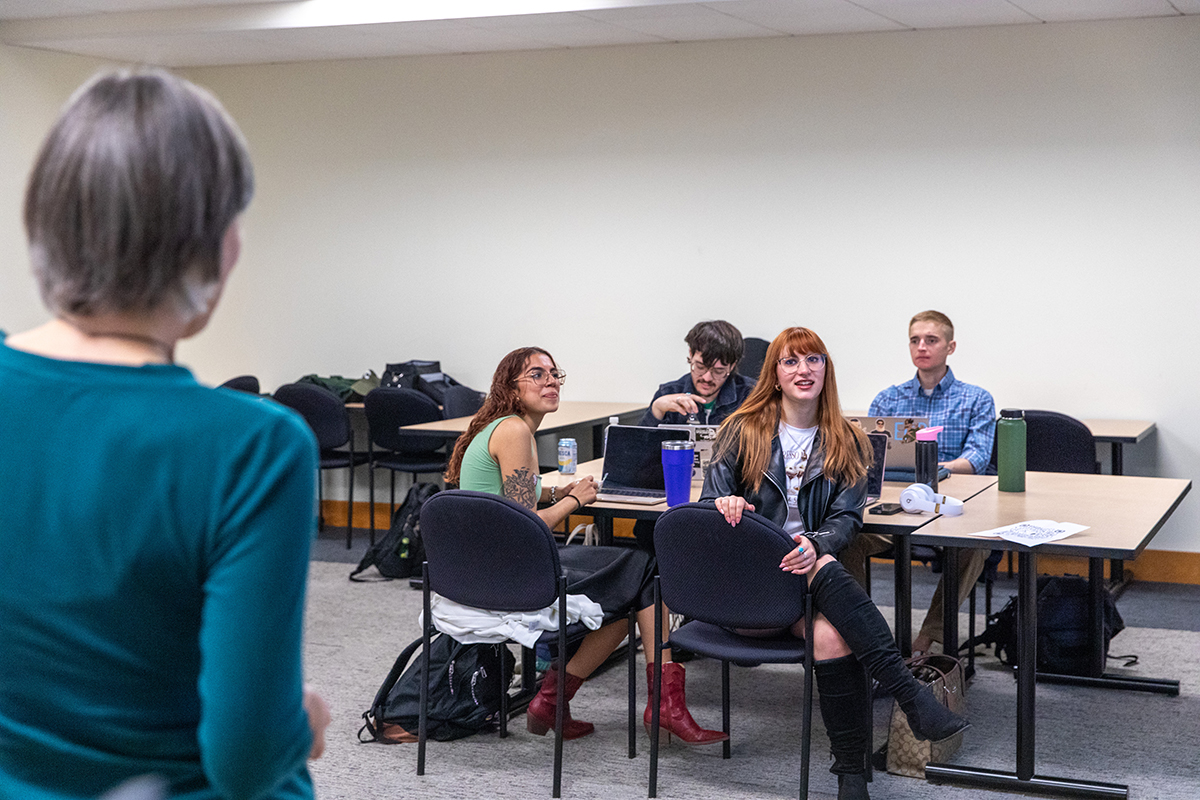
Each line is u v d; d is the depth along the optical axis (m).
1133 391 5.25
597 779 3.02
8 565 0.80
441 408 6.05
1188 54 5.04
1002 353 5.46
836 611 2.69
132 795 0.61
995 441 4.39
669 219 6.02
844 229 5.69
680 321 6.05
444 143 6.44
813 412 3.05
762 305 5.88
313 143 6.73
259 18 5.58
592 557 3.39
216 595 0.79
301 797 0.91
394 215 6.59
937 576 5.41
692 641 2.86
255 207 6.89
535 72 6.20
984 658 4.05
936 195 5.51
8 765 0.82
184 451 0.79
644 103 6.01
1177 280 5.14
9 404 0.81
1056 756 3.12
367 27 5.57
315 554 5.95
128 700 0.81
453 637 3.07
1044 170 5.31
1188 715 3.44
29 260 0.81
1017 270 5.40
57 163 0.78
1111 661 3.98
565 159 6.20
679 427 3.59
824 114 5.68
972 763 3.07
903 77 5.52
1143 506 3.22
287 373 6.95
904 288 5.61
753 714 3.52
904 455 3.59
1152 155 5.14
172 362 0.86
